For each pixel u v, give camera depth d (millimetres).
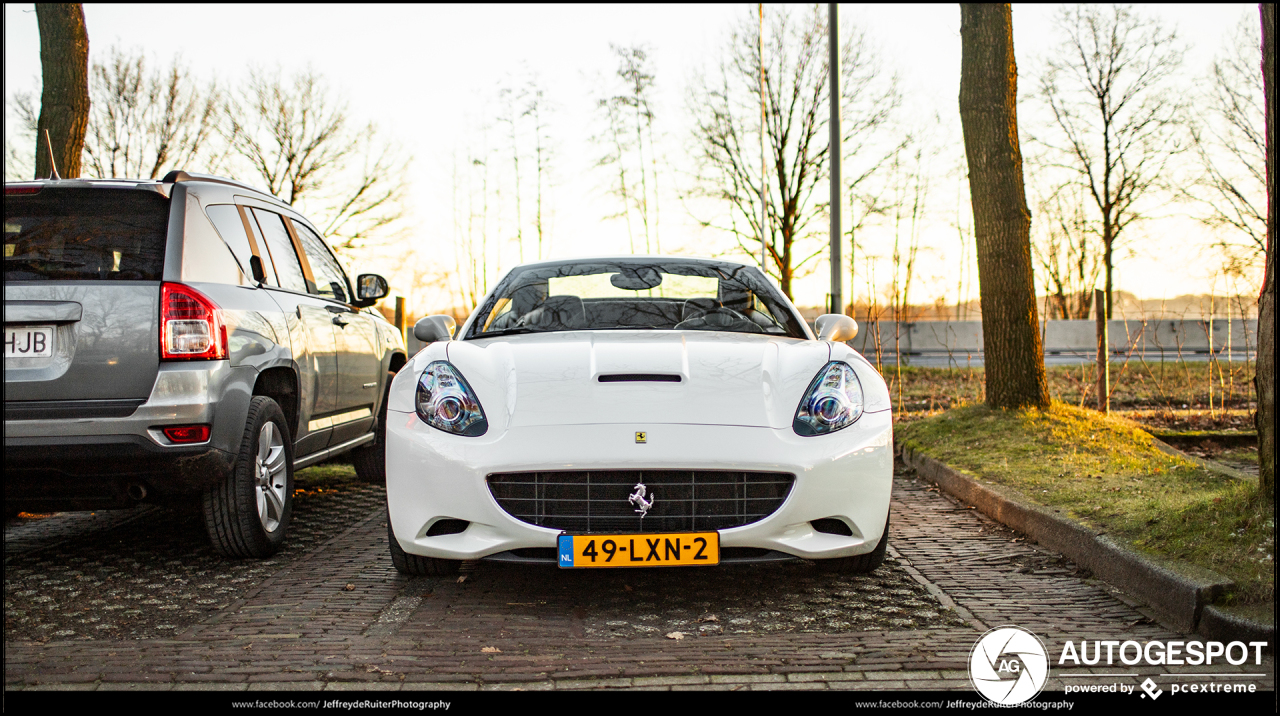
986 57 7422
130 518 5141
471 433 3314
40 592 3598
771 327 4273
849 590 3576
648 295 4484
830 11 10695
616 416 3250
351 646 2904
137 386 3521
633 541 3166
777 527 3229
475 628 3102
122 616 3273
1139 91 20406
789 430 3324
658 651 2861
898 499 5598
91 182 3734
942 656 2803
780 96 26031
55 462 3449
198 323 3639
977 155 7488
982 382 12477
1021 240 7414
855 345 13344
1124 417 8820
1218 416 8797
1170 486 4852
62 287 3512
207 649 2873
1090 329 20828
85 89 7277
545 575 3842
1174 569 3244
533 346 3744
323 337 4965
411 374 3604
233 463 3807
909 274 24672
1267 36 3412
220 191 4312
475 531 3275
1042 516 4305
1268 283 3455
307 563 4074
